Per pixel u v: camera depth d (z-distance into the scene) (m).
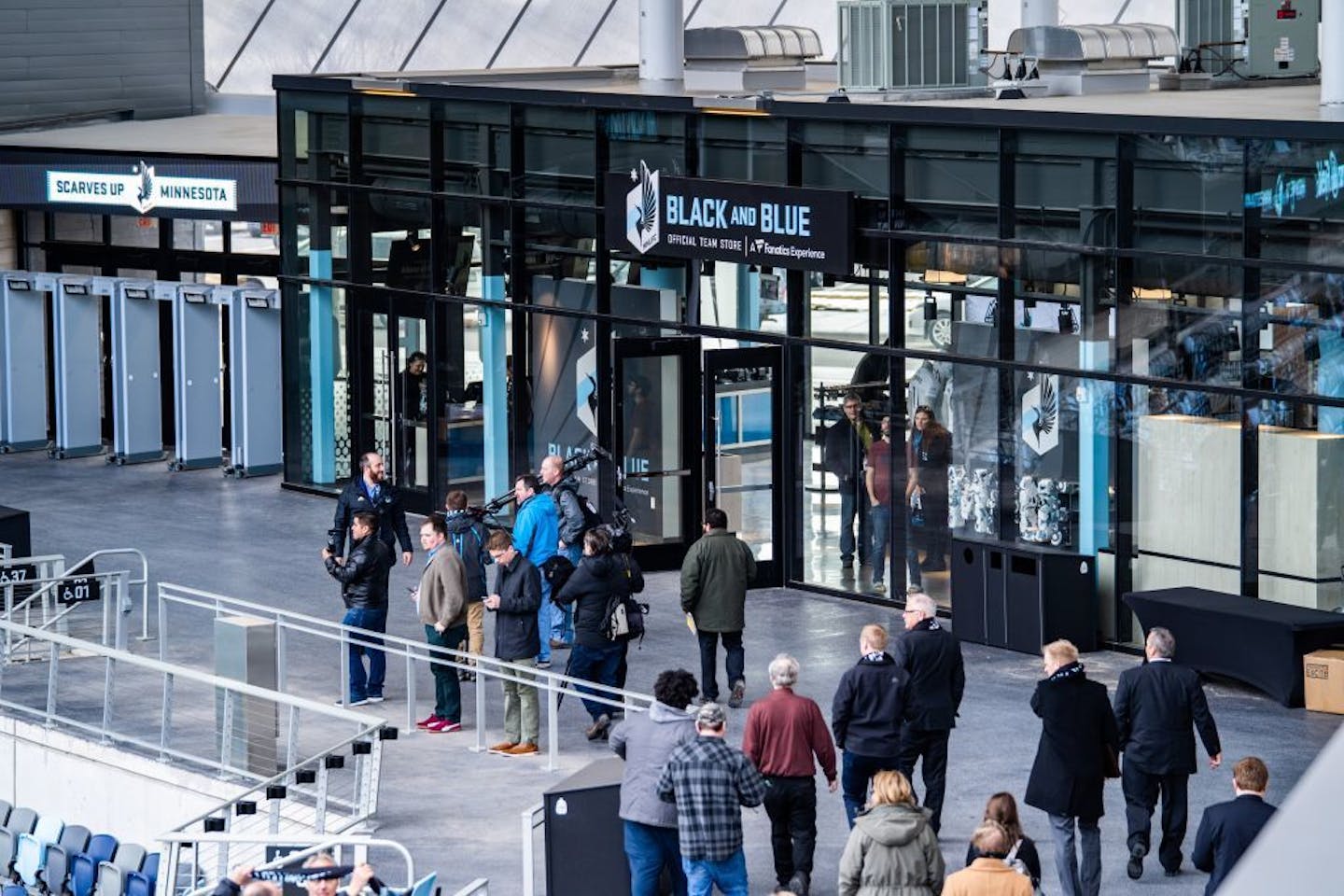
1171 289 25.45
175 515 36.97
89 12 49.16
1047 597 26.08
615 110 31.95
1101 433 26.52
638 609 22.81
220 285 40.44
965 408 28.09
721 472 31.36
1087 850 16.70
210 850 20.66
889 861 14.09
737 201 29.86
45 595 28.11
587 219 32.78
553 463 26.72
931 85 32.16
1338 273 23.56
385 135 36.09
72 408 42.97
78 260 45.50
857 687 17.64
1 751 24.84
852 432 29.69
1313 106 27.67
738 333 30.70
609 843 16.34
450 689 23.14
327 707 20.48
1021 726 22.92
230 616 25.12
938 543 28.73
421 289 36.16
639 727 15.97
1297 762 21.28
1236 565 25.36
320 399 38.56
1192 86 34.25
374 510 27.53
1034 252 26.86
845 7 32.25
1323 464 24.25
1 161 43.88
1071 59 32.75
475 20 53.66
